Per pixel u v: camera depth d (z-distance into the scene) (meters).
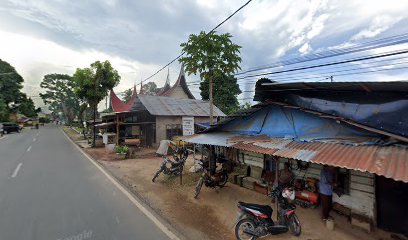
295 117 7.69
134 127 21.94
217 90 32.41
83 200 7.57
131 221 6.12
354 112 6.18
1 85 52.09
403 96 5.44
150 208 7.08
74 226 5.77
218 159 11.32
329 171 6.47
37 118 80.94
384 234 5.72
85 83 22.08
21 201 7.37
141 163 14.16
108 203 7.37
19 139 27.58
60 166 12.70
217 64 10.93
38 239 5.13
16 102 61.47
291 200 5.78
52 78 76.69
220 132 9.95
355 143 5.62
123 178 10.45
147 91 67.25
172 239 5.25
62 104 80.75
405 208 5.60
